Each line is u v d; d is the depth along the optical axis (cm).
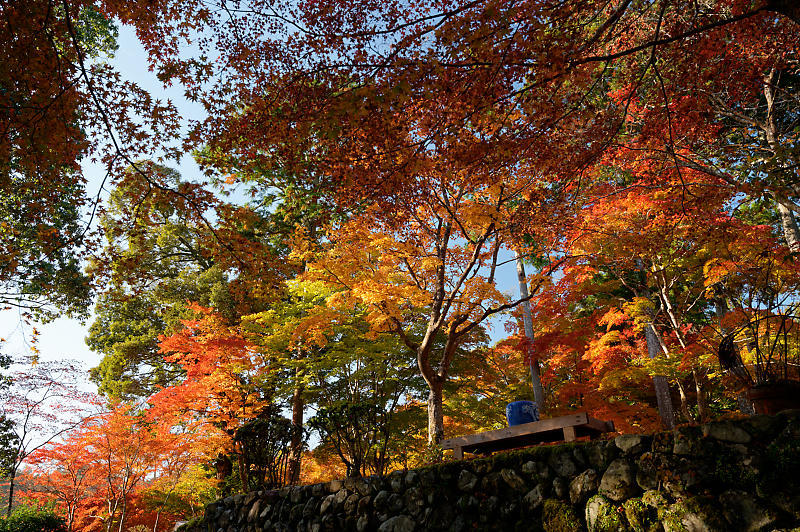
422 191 816
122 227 618
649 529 377
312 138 536
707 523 350
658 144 903
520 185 909
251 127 545
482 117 499
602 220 996
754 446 358
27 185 630
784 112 1030
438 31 404
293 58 518
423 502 538
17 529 1337
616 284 1225
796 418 349
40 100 498
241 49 514
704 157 934
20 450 1369
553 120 545
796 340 697
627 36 716
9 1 457
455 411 1408
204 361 1255
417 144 512
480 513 488
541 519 445
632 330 1135
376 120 471
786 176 639
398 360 1359
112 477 1362
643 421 1178
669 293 1177
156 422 1339
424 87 429
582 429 564
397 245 962
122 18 536
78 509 1487
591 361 1248
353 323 1349
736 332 493
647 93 836
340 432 795
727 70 696
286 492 706
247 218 628
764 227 922
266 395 1515
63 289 1100
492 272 1013
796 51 748
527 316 1362
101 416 1296
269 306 1506
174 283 1862
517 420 622
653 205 921
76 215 1005
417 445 1273
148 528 1402
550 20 442
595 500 416
